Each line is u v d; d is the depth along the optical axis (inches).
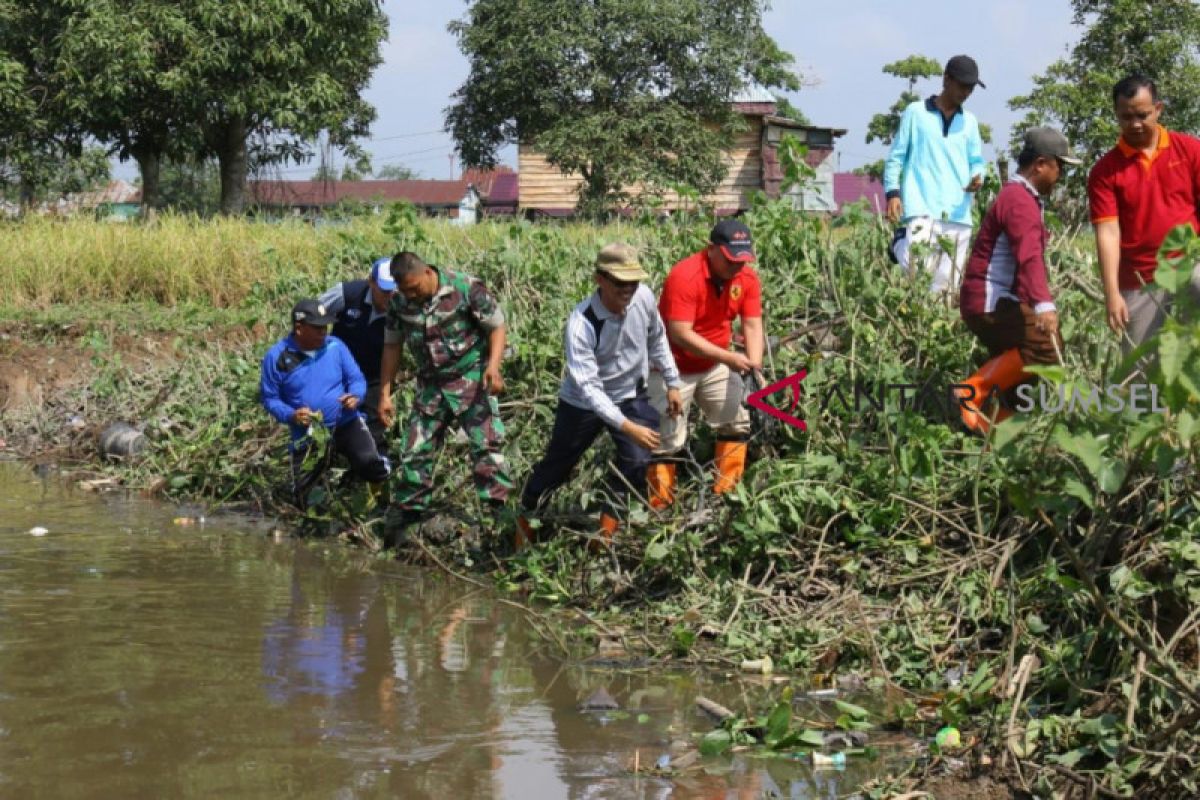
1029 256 252.8
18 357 531.5
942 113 339.0
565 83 1373.0
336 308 339.3
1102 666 191.3
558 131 1355.8
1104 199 251.3
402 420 346.6
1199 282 235.3
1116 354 243.0
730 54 1416.1
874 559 247.0
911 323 304.0
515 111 1425.9
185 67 1122.7
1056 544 217.5
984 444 242.8
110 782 170.4
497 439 301.4
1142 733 172.6
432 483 313.4
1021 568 226.4
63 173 1380.4
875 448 267.6
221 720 193.9
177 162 1269.7
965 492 249.6
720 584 252.4
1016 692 189.6
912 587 237.0
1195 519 196.5
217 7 1111.0
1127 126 246.5
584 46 1355.8
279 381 333.1
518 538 289.3
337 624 248.5
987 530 233.0
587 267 389.1
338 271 464.8
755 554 255.8
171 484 380.8
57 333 560.4
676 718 199.0
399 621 251.8
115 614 252.1
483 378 301.6
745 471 277.4
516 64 1375.5
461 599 270.5
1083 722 175.6
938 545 244.2
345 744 185.2
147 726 191.0
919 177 338.6
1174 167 247.1
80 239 661.3
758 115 1542.8
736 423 278.8
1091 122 1079.6
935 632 222.4
